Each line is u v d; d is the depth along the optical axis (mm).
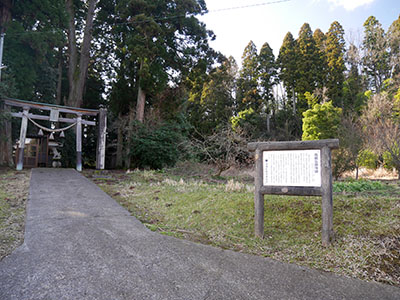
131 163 15719
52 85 16219
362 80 26953
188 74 16594
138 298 2199
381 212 3887
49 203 5402
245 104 28375
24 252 3092
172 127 15172
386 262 2803
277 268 2850
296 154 3500
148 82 14945
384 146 10586
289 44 29094
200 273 2701
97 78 21828
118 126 16828
